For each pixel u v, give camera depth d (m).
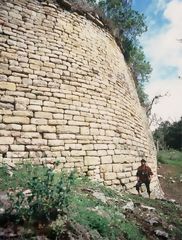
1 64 8.40
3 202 4.75
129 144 11.91
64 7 10.79
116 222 6.00
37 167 7.67
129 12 20.55
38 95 8.87
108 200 7.47
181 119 50.34
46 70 9.32
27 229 4.16
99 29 12.75
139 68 25.94
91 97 10.47
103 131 10.43
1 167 6.90
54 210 4.64
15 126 8.13
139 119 14.59
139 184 10.88
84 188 7.65
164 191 18.23
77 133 9.47
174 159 34.34
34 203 4.54
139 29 20.70
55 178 7.15
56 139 8.85
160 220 7.50
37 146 8.38
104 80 11.52
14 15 9.15
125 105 12.77
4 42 8.66
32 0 9.78
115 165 10.52
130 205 7.73
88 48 11.28
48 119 8.85
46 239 4.11
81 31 11.24
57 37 10.07
